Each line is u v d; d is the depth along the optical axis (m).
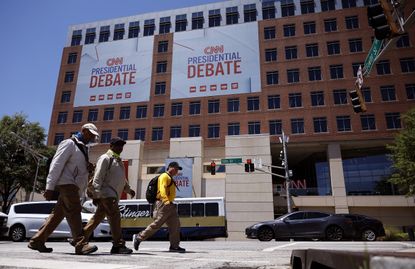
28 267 2.49
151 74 41.09
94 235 15.34
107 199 4.27
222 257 4.04
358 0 38.84
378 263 0.33
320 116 35.06
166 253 4.59
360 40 37.19
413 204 30.81
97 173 4.22
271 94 37.03
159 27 43.31
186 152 33.59
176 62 40.81
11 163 29.28
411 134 24.25
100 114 41.00
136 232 21.05
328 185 34.25
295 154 38.31
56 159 3.85
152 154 37.38
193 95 39.00
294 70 37.47
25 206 15.25
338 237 13.95
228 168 31.78
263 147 31.95
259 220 29.70
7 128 30.39
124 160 34.78
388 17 7.23
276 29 39.59
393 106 34.09
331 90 35.84
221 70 39.12
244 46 39.50
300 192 32.78
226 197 30.80
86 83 42.69
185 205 21.28
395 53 35.91
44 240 4.07
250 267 2.89
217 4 42.44
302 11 39.88
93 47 44.16
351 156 37.34
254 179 31.02
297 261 1.17
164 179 5.09
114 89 41.56
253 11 40.97
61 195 3.92
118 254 4.13
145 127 38.94
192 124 37.75
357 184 33.75
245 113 36.88
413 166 22.84
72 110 41.84
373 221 14.17
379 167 33.56
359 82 11.77
